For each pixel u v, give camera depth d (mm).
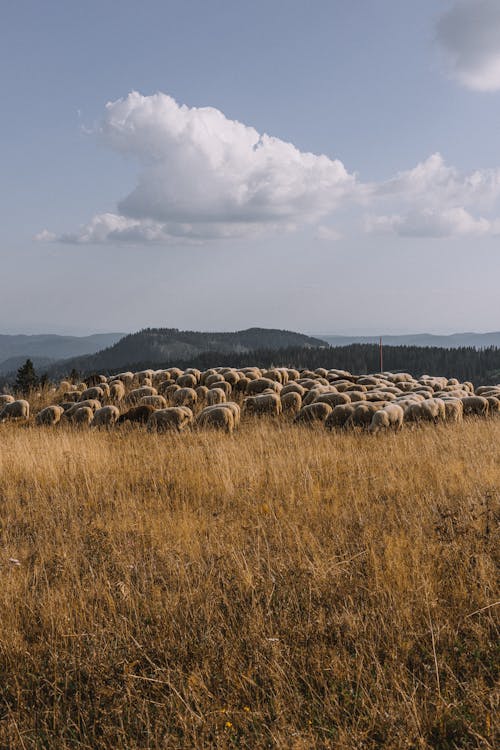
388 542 6594
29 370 41781
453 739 3734
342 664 4438
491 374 161625
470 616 5098
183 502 9414
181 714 4035
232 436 15945
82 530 8094
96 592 5891
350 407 18125
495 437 13961
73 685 4551
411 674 4375
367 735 3762
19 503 9938
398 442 13930
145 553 7027
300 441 14961
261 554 6656
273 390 23469
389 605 5188
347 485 9797
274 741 3600
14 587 6027
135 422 19656
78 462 12164
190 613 5387
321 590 5664
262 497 9406
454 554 6238
